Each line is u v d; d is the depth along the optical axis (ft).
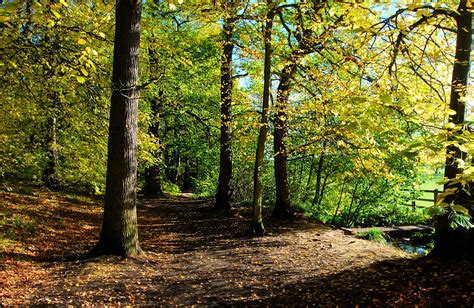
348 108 16.97
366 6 14.44
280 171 42.37
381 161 25.93
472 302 14.78
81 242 30.68
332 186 55.52
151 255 27.07
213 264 25.44
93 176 46.78
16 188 43.57
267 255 26.86
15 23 19.31
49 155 45.21
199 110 62.90
